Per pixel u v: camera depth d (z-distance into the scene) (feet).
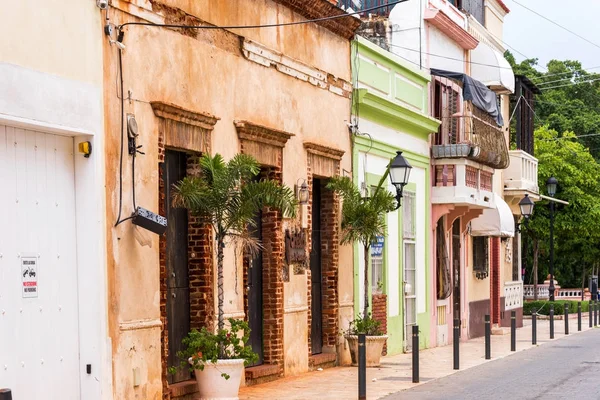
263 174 59.11
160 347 45.93
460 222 98.53
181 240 50.14
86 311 41.55
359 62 72.79
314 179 67.51
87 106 41.16
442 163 88.89
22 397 37.93
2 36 36.55
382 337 68.13
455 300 98.63
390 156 78.69
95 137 41.60
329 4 65.92
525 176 122.72
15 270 38.04
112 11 42.96
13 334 37.70
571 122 212.43
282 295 59.26
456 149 88.12
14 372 37.60
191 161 50.31
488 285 111.14
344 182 65.92
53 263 40.27
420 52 89.20
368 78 74.54
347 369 65.67
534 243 175.63
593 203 169.68
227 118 53.16
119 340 42.63
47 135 40.29
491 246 114.42
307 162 63.57
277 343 58.80
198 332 47.91
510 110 125.90
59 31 39.65
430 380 60.13
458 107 92.99
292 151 61.36
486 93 94.43
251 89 56.08
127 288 43.42
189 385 48.06
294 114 61.77
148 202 45.50
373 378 60.80
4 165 37.78
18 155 38.60
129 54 44.16
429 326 88.48
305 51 63.82
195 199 46.42
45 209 39.96
